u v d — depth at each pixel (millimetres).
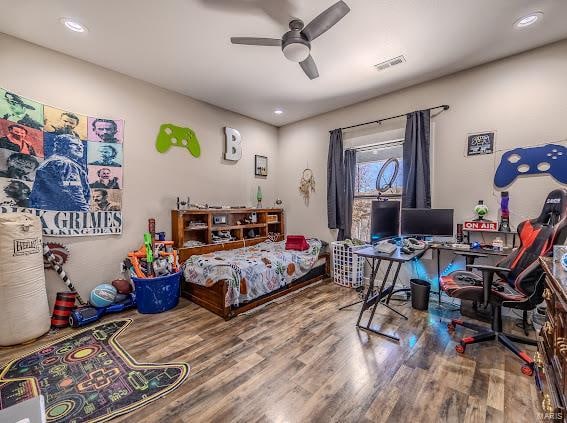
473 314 2672
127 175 3168
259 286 2994
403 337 2328
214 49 2604
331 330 2467
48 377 1790
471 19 2154
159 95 3432
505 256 2480
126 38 2426
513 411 1492
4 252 2111
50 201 2596
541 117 2568
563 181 2465
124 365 1925
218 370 1876
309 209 4621
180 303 3129
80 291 2812
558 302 1245
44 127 2551
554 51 2494
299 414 1488
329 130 4297
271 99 3824
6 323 2109
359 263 3699
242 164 4488
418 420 1438
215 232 3994
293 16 2139
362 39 2420
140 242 3289
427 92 3260
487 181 2867
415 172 3252
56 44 2520
